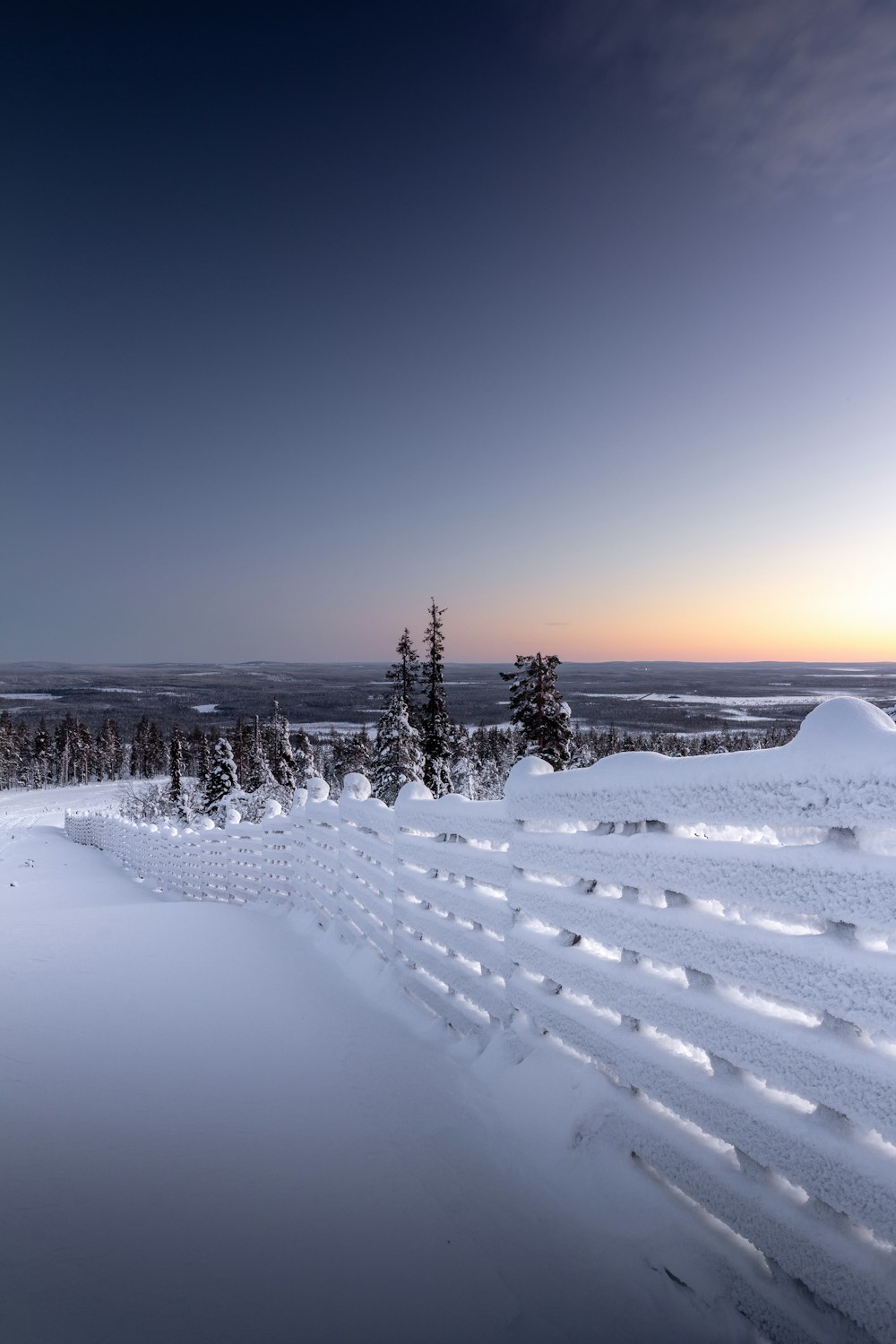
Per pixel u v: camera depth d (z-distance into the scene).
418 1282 1.90
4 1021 3.75
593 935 2.51
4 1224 2.07
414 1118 2.78
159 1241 2.02
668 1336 1.75
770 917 1.91
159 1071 3.21
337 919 5.88
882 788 1.49
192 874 12.26
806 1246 1.66
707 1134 2.07
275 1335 1.70
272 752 57.91
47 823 45.78
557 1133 2.49
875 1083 1.50
